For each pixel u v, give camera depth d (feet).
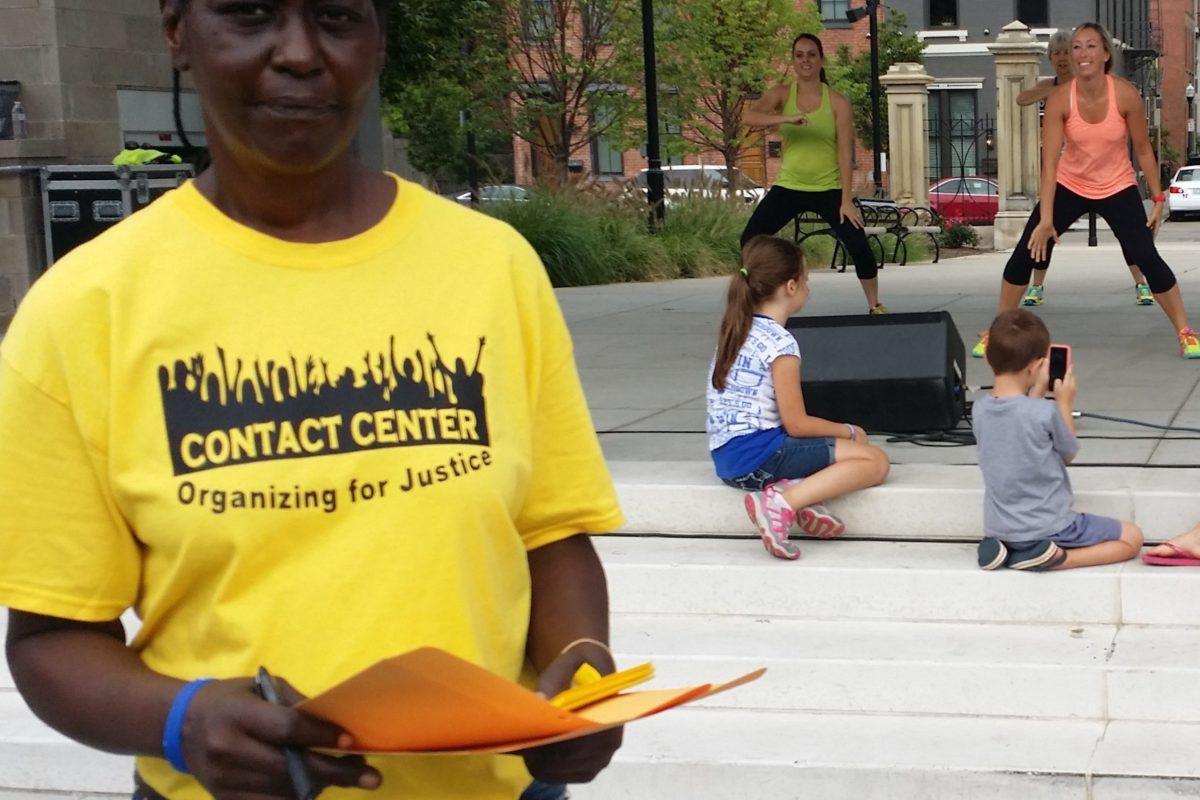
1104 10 128.47
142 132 42.39
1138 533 15.33
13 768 14.28
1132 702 13.50
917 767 12.53
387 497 5.18
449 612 5.23
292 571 5.13
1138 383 23.20
